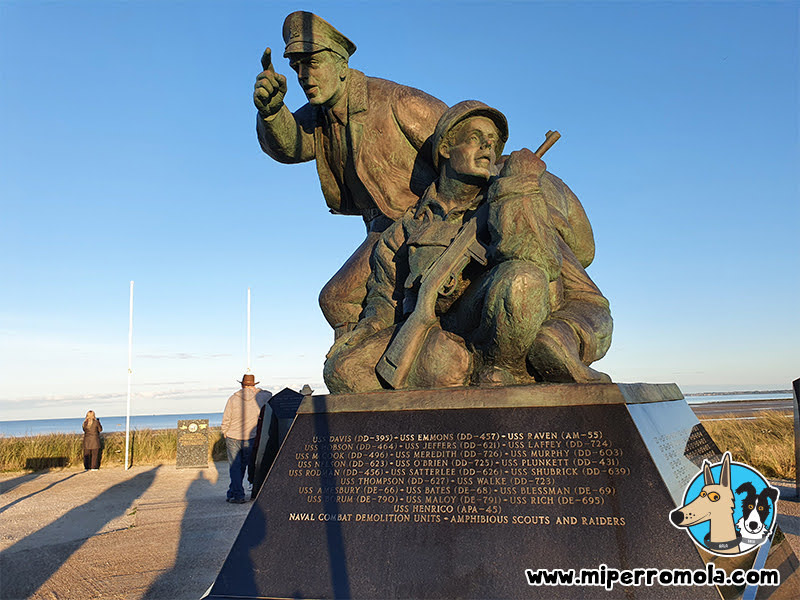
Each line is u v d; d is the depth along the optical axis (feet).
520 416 9.22
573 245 13.56
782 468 30.63
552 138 12.02
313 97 13.91
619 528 8.20
